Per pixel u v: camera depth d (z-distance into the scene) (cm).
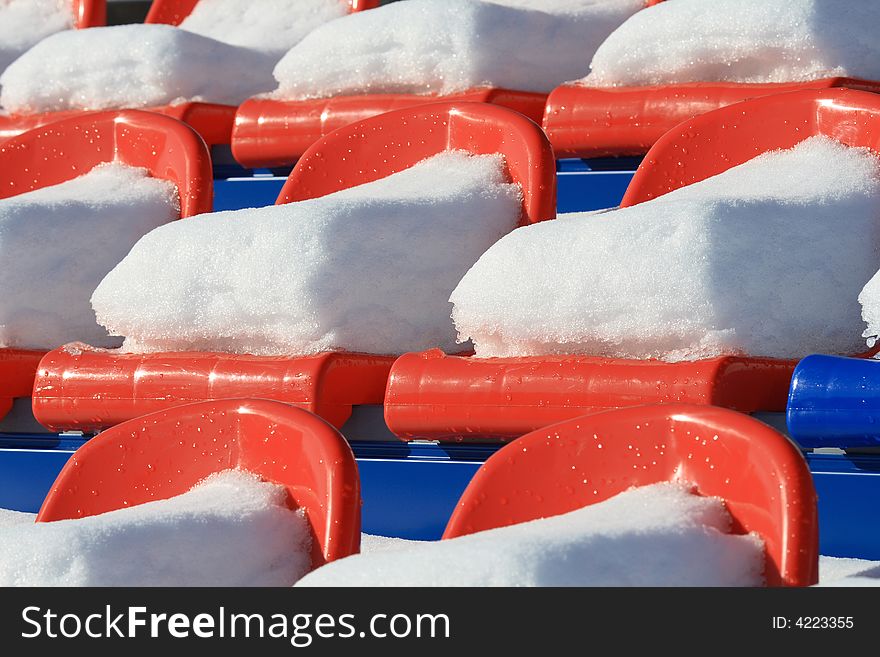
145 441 409
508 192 639
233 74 991
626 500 328
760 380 491
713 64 765
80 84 987
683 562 296
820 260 530
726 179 596
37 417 638
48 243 716
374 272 594
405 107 762
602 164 791
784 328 518
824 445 457
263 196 878
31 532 343
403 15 871
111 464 412
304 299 580
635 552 290
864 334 489
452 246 617
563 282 526
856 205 551
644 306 510
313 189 704
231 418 397
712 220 511
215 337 608
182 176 749
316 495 359
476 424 521
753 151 614
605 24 906
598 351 525
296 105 880
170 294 615
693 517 312
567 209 786
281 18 1096
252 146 888
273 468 382
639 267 511
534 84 871
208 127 928
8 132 992
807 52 737
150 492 406
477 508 354
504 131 657
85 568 332
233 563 353
